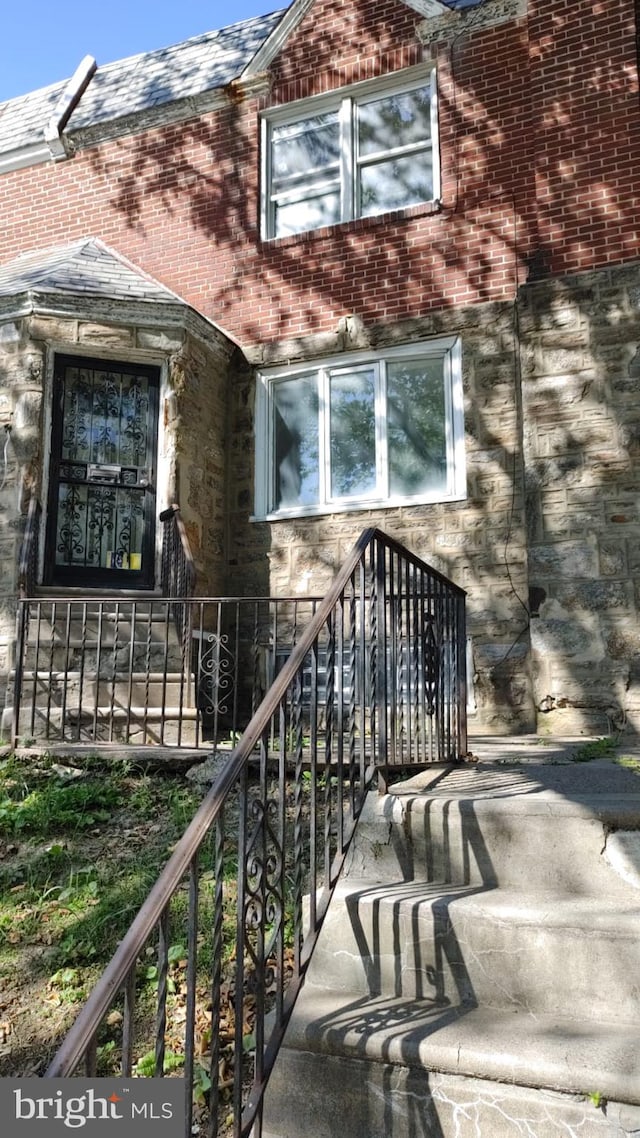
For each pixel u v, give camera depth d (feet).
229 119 28.78
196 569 23.76
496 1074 6.99
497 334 23.95
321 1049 7.66
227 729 23.30
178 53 32.60
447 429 24.44
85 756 16.75
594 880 9.24
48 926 11.16
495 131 24.67
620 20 22.86
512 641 22.58
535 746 17.75
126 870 12.59
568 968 8.11
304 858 11.82
